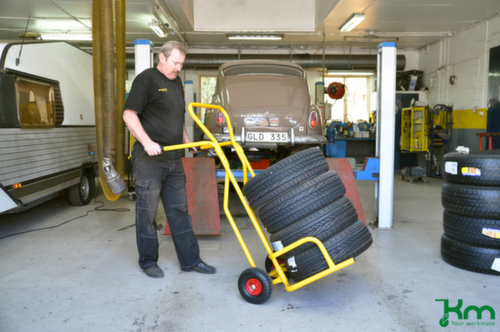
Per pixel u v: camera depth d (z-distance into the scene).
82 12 7.82
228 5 9.23
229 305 2.24
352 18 7.76
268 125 4.57
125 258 3.10
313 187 2.01
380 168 3.89
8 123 3.65
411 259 3.02
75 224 4.23
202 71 10.93
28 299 2.33
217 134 4.57
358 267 2.84
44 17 8.14
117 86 3.23
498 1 6.91
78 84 5.34
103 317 2.10
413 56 10.88
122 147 3.25
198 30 9.23
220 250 3.30
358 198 3.84
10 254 3.21
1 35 9.57
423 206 5.16
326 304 2.24
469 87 8.38
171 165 2.61
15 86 3.70
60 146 4.63
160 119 2.52
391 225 3.97
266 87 4.75
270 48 10.95
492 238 2.63
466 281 2.56
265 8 9.24
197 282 2.60
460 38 8.79
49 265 2.94
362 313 2.12
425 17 7.95
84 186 5.38
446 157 2.92
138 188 2.59
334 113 11.80
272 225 2.09
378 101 3.97
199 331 1.95
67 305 2.25
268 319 2.07
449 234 2.88
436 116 8.88
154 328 1.98
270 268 2.58
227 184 2.30
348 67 10.54
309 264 2.05
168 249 3.34
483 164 2.63
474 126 8.13
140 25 8.75
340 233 2.03
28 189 3.88
